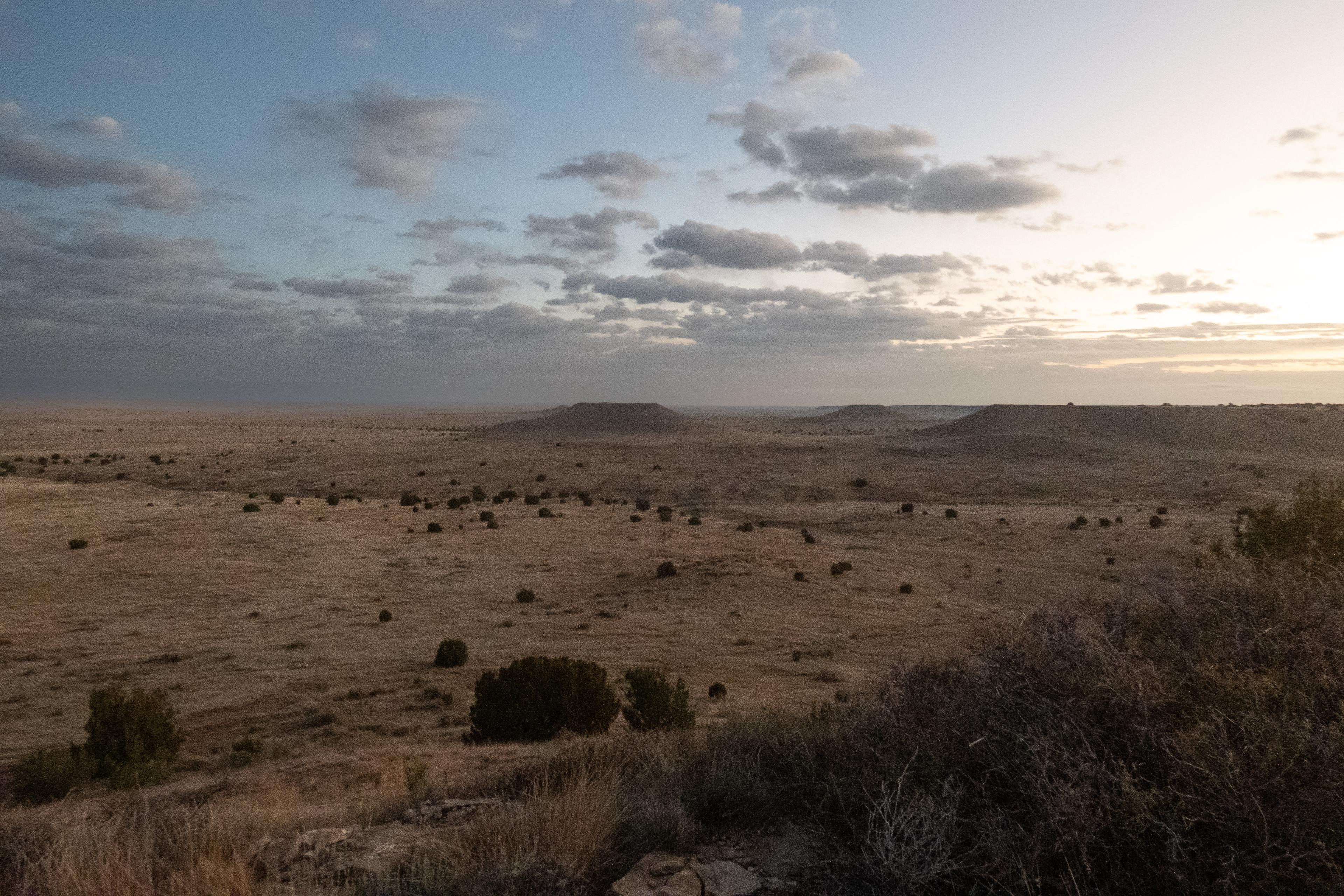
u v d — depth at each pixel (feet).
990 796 12.47
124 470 422.00
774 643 123.34
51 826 17.81
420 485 381.19
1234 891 10.00
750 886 12.71
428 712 87.25
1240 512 52.85
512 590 161.68
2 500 252.83
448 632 128.88
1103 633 14.93
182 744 72.74
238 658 111.86
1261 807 10.25
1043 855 11.24
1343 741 10.65
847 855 12.54
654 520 263.08
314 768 52.11
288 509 255.70
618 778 18.44
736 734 20.97
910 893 11.27
